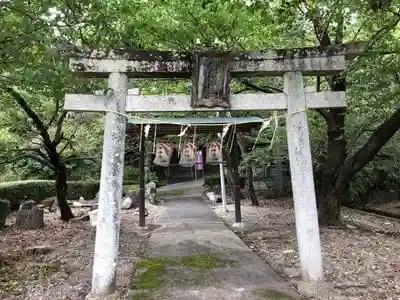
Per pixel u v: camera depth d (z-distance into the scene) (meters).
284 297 4.53
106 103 4.80
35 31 4.58
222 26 6.42
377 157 12.67
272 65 5.02
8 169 17.38
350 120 9.17
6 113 9.92
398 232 9.09
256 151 13.31
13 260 6.51
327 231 8.18
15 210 14.29
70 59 4.69
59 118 10.62
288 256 6.53
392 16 7.36
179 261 6.35
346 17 7.02
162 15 6.27
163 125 8.43
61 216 11.54
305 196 4.88
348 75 8.01
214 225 10.24
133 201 14.81
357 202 15.17
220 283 5.09
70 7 4.34
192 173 26.66
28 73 4.23
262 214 12.16
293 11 6.98
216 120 7.72
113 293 4.62
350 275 5.34
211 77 4.84
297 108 4.98
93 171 19.56
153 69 4.88
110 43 4.82
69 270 5.95
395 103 8.05
